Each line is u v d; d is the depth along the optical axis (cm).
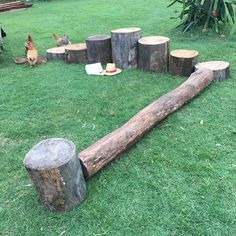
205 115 281
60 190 186
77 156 196
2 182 224
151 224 181
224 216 182
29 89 364
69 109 312
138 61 394
